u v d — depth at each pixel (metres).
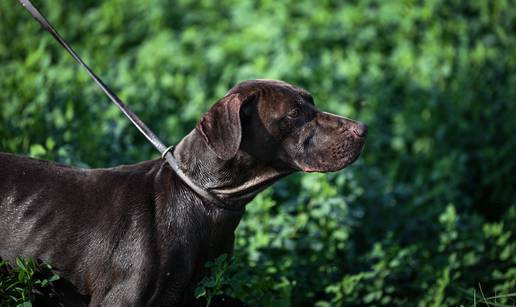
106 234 4.51
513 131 8.58
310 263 6.21
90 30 10.68
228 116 4.47
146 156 7.14
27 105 7.63
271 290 5.69
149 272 4.45
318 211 6.48
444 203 7.73
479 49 9.65
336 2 11.55
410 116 8.80
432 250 6.88
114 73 9.10
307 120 4.70
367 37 10.42
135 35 10.77
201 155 4.61
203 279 4.66
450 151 8.51
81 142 6.91
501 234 6.70
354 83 9.24
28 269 4.44
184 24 11.23
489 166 8.31
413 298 6.32
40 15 5.06
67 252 4.52
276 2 11.23
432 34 10.18
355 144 4.71
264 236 5.97
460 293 6.06
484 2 10.77
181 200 4.61
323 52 10.16
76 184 4.66
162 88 8.97
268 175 4.72
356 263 6.54
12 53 9.64
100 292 4.50
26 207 4.57
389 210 7.36
